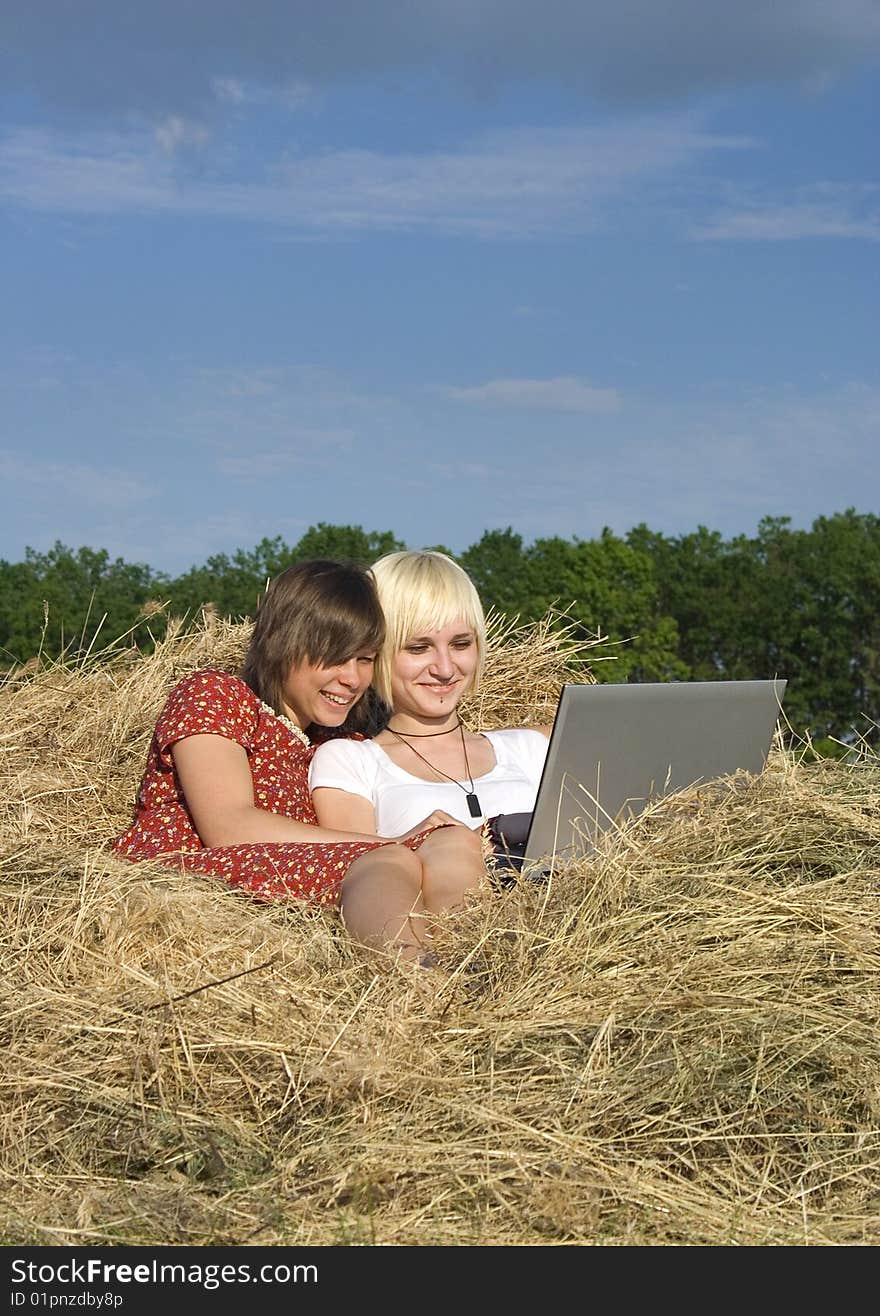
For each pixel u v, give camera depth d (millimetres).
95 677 5645
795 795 3705
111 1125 2531
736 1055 2621
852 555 23297
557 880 3316
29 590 12906
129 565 13695
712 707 3834
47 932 3074
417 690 4402
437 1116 2496
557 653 5949
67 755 4965
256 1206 2305
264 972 2957
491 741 4594
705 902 3121
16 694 5512
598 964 2934
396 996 2859
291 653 4141
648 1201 2307
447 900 3330
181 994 2850
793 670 23625
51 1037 2729
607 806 3754
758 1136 2441
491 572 21453
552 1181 2311
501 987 2898
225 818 3783
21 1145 2492
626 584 22266
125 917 3094
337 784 4246
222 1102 2604
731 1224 2258
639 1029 2693
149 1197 2328
